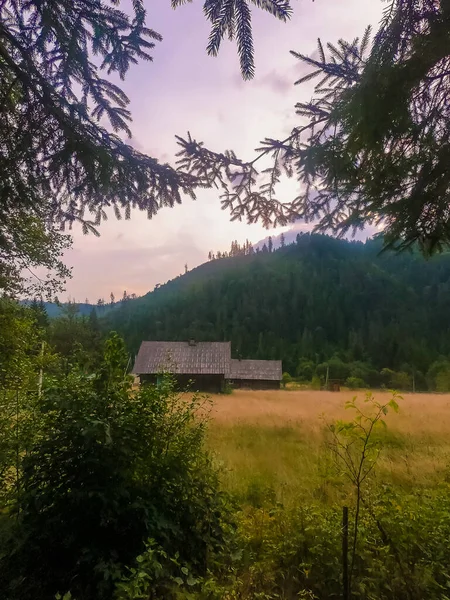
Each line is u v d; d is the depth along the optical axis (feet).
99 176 10.48
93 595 8.85
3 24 8.55
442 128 8.09
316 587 9.61
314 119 9.80
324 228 11.76
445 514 10.85
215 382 121.29
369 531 10.39
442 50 6.91
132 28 8.96
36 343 20.66
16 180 9.89
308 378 204.85
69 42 8.90
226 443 29.07
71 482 9.87
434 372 169.78
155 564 8.00
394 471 20.10
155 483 10.61
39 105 9.34
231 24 7.34
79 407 10.40
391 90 7.30
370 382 185.37
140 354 132.57
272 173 11.35
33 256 20.25
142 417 10.92
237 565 10.49
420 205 8.30
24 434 11.59
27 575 9.27
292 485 18.10
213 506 11.48
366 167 8.60
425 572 9.07
